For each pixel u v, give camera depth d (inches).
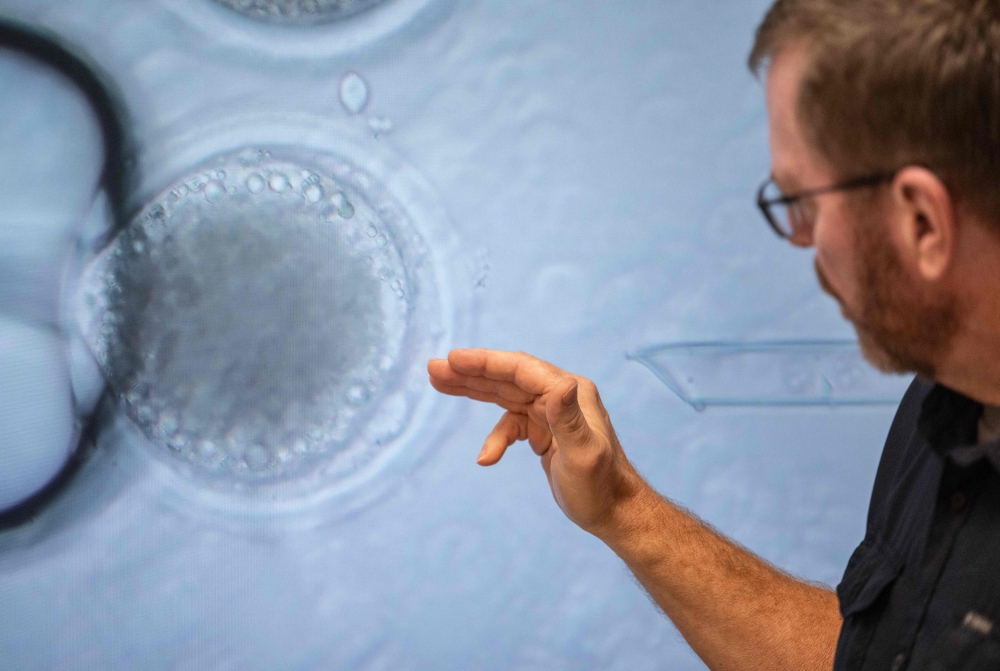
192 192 76.8
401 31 81.0
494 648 77.3
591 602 78.7
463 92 82.0
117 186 76.2
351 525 78.0
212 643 75.3
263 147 78.9
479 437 80.4
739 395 82.9
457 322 81.4
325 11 79.6
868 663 33.5
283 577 76.6
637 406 82.4
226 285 76.8
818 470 82.7
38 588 72.6
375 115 80.9
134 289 75.6
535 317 82.4
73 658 72.9
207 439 76.7
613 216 83.4
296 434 78.1
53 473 73.7
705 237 83.7
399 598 77.9
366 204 80.1
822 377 83.0
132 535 74.8
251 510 76.8
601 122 83.1
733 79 83.8
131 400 75.8
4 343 72.8
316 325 78.6
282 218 78.1
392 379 80.0
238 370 77.0
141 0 76.7
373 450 79.1
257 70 79.0
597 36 82.7
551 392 34.5
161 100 77.5
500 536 79.2
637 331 83.2
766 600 37.5
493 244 82.2
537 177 82.7
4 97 74.2
